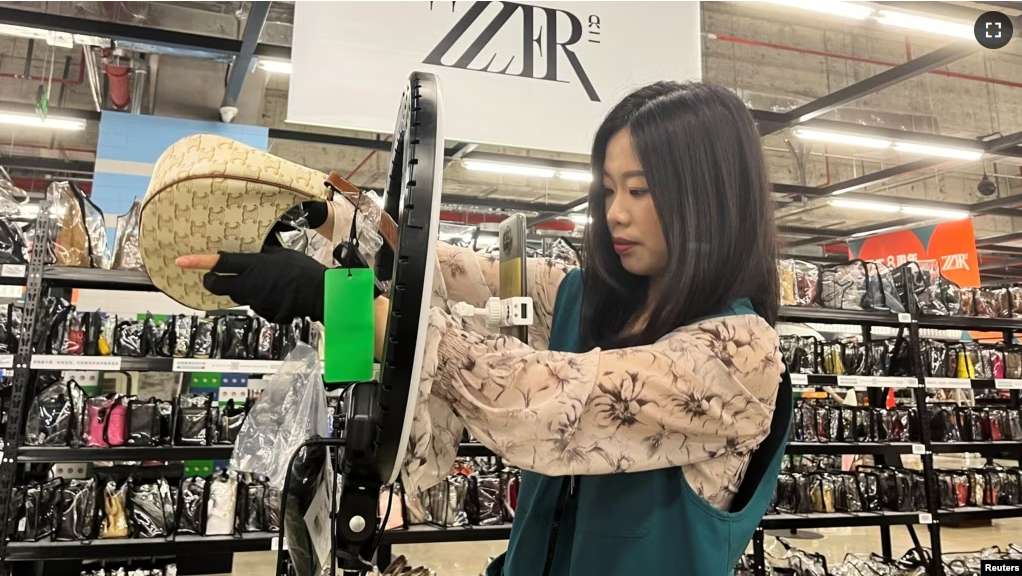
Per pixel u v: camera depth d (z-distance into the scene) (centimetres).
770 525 305
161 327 259
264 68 420
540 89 253
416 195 46
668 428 57
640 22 265
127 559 284
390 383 45
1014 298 370
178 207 51
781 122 506
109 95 512
